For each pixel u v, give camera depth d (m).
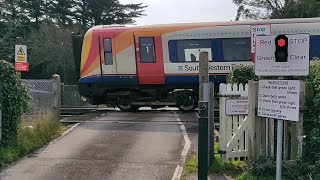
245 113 8.08
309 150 7.30
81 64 16.27
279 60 5.71
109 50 15.82
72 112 16.56
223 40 14.84
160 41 15.36
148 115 15.05
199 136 6.82
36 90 11.95
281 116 5.70
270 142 7.45
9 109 9.15
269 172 7.15
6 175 7.82
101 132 11.50
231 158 8.12
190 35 15.10
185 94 15.62
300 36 5.59
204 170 6.78
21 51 12.20
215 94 13.90
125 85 15.91
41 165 8.45
